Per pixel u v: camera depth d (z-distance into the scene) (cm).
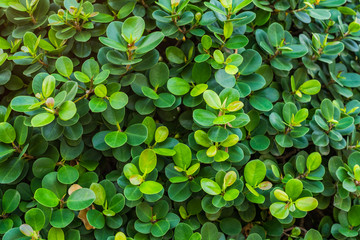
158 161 76
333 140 79
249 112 78
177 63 80
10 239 67
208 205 72
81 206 68
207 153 72
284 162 84
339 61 91
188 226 71
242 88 77
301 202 70
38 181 73
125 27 75
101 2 85
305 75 83
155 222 73
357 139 82
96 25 80
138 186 71
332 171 78
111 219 72
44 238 71
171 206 76
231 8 77
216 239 73
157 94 77
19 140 72
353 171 76
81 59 83
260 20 84
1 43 79
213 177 75
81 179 74
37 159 72
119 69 75
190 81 79
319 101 85
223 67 77
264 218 80
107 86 75
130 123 77
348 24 89
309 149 85
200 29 79
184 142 80
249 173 73
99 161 81
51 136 71
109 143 71
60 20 77
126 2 81
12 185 75
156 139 75
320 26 88
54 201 69
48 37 80
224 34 77
